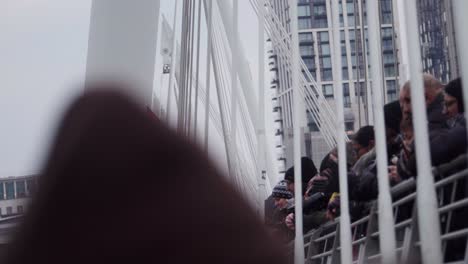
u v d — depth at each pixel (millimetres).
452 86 6805
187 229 976
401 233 8133
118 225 968
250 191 1048
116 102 1013
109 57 22000
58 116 1008
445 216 6711
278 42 23500
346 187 7465
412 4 5367
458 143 6055
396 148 8734
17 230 978
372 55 6938
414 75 5223
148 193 981
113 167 980
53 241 966
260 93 19125
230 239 986
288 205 12898
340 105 8133
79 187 975
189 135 1027
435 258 4848
